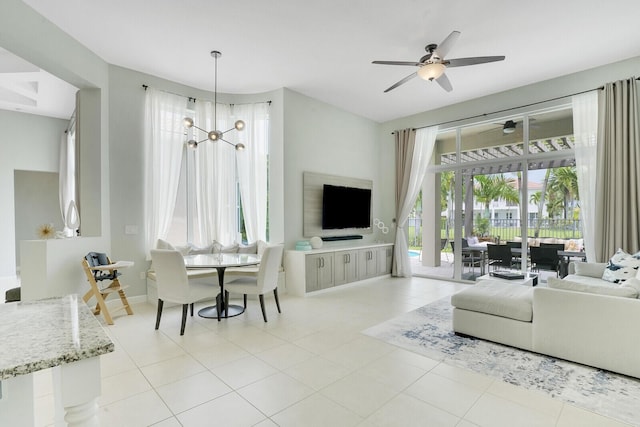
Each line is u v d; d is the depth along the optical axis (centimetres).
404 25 338
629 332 231
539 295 271
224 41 367
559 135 479
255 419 190
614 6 305
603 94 417
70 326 104
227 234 516
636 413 194
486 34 354
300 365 258
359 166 636
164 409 200
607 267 379
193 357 272
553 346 264
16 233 726
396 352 282
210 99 510
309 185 538
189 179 499
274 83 486
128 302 430
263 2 299
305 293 480
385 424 185
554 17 323
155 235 453
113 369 251
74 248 368
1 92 576
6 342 91
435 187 644
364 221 626
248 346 295
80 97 405
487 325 302
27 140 654
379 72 448
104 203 410
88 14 315
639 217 391
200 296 341
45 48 321
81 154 403
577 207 464
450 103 572
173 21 328
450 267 614
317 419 190
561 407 201
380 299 464
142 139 446
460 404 204
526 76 461
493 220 545
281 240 503
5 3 281
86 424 92
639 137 394
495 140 544
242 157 523
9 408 104
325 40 366
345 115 608
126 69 432
